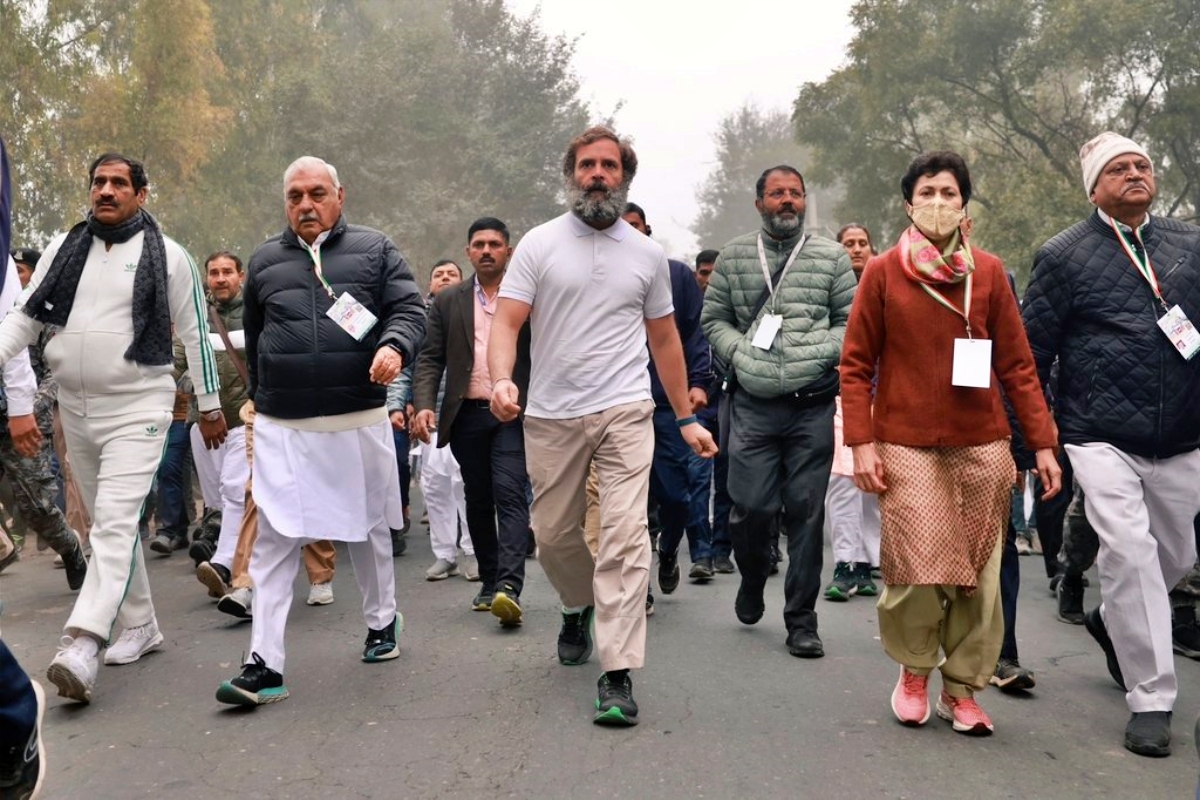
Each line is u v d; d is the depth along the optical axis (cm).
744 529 545
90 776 375
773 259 548
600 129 439
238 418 709
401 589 704
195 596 694
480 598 631
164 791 360
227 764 382
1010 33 3002
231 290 742
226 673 500
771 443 539
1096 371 429
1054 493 414
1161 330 422
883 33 3144
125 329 490
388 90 4109
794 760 381
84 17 2948
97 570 469
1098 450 425
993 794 354
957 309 411
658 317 453
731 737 404
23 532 934
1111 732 416
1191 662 518
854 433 417
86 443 495
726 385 554
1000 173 3186
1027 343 423
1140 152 433
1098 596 674
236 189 3919
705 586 706
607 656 416
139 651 528
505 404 421
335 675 490
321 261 475
